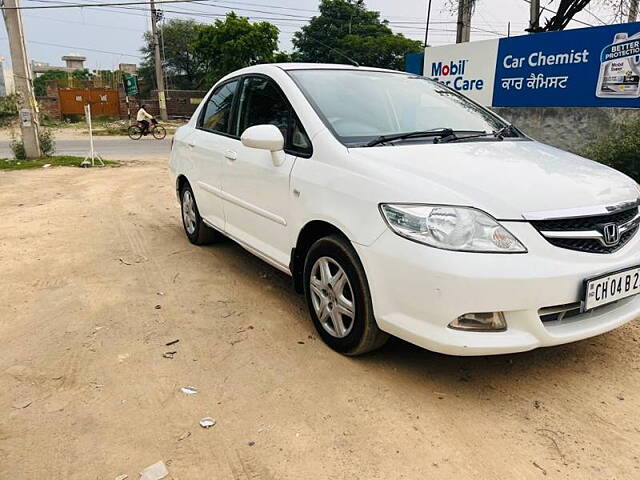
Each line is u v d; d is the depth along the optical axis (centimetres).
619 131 771
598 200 269
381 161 290
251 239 402
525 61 895
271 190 357
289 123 352
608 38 776
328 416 257
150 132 2350
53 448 236
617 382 288
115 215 683
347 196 289
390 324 269
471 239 246
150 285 428
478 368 301
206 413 260
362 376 291
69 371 298
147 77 5288
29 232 593
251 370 298
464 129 370
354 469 223
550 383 287
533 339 253
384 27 3819
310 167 321
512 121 933
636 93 754
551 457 231
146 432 246
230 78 464
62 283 434
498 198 255
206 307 384
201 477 219
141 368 301
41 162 1264
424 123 363
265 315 370
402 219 260
